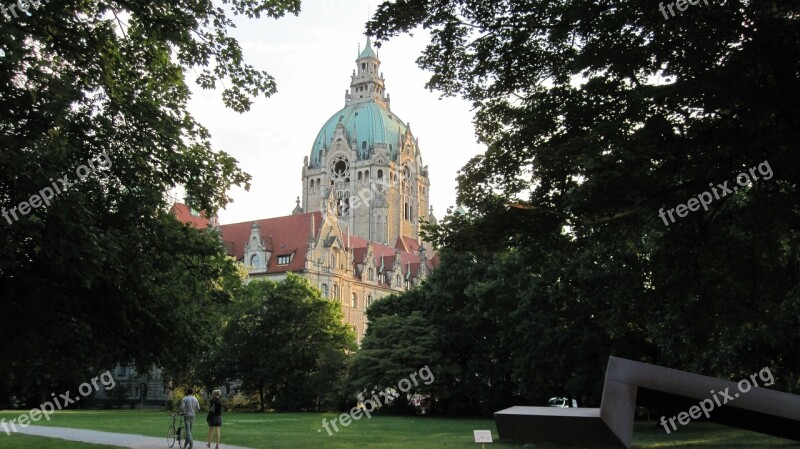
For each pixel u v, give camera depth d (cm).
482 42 2591
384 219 18762
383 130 19875
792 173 2050
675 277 2669
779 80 2000
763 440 3694
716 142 2114
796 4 1925
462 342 7875
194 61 2605
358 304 13925
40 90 2130
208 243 2873
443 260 7888
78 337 2548
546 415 3098
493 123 2853
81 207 2166
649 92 2125
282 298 9006
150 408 10400
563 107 2497
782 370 3650
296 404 8756
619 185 2164
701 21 2058
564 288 5028
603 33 2312
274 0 2572
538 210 2484
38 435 3844
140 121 2539
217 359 8850
